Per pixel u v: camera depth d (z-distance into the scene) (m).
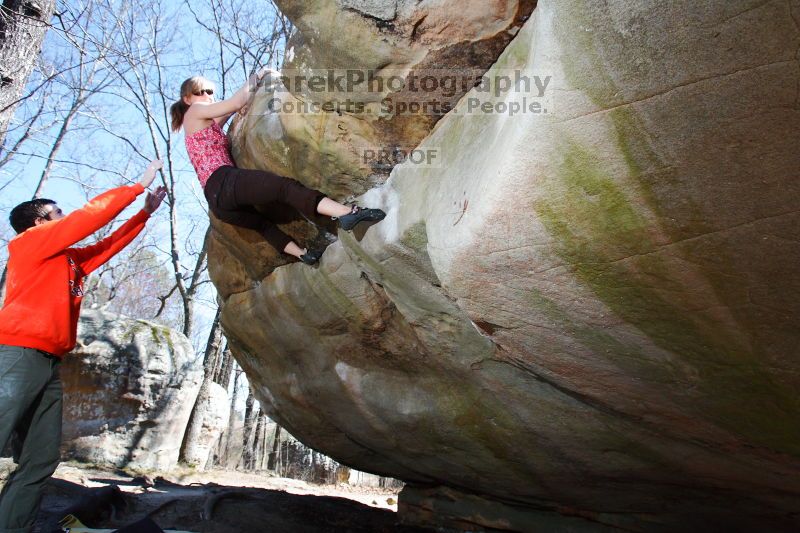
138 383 8.51
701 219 1.61
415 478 4.72
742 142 1.42
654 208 1.64
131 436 8.40
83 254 3.49
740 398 2.14
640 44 1.39
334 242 3.18
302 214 3.16
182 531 4.00
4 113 6.16
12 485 3.08
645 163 1.56
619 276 1.87
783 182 1.45
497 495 4.22
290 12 2.28
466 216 1.94
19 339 2.93
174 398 8.79
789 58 1.27
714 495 3.12
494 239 1.90
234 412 16.58
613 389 2.46
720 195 1.54
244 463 15.05
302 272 3.50
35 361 2.95
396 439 3.96
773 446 2.35
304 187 2.84
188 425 9.81
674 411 2.42
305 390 4.26
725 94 1.37
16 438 3.17
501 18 2.06
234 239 3.76
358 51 2.25
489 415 3.24
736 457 2.59
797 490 2.71
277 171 3.02
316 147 2.71
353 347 3.62
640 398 2.44
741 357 1.95
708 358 2.03
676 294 1.84
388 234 2.54
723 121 1.41
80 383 8.33
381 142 2.58
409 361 3.41
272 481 9.39
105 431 8.25
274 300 3.83
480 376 3.03
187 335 11.10
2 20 6.28
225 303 4.43
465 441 3.53
